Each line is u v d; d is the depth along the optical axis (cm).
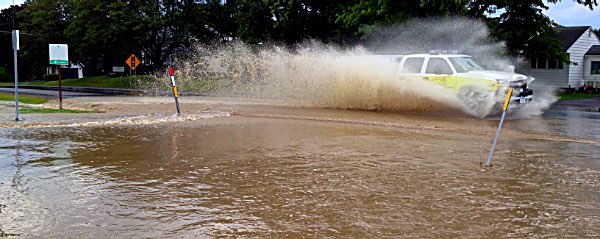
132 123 1256
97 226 477
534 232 466
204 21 4556
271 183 643
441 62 1553
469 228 475
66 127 1173
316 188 618
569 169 736
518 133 1123
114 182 645
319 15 3447
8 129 1128
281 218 504
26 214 512
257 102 1966
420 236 454
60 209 529
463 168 737
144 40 4550
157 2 4616
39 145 919
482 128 1195
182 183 641
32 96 2644
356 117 1390
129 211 525
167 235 455
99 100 2236
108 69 5800
